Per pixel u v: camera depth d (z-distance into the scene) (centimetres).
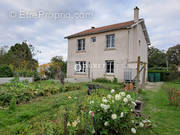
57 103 379
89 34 1301
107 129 208
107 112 205
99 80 1109
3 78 740
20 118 269
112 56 1133
